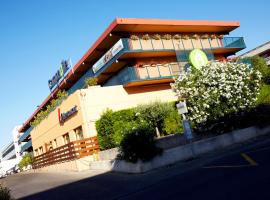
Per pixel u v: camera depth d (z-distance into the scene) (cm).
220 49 3303
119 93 2602
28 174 3325
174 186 994
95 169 2042
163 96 2823
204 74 1892
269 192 658
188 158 1554
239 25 3391
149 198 920
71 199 1195
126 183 1279
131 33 2892
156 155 1471
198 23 3097
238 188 755
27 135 5081
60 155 2608
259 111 1942
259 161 1027
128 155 1490
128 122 2081
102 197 1120
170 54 3016
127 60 2820
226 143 1725
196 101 1888
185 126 1597
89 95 2477
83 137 2472
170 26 2966
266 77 2959
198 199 751
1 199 1181
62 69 3431
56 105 3102
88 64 3378
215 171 1061
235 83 1873
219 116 1839
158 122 2200
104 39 2888
